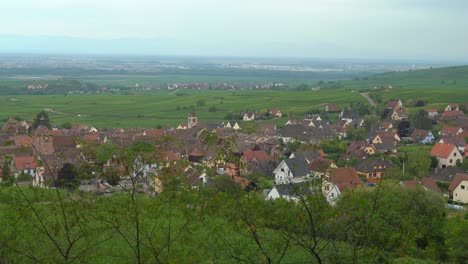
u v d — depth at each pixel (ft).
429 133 565.53
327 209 79.77
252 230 79.25
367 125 631.15
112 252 96.89
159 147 83.30
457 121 655.35
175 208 82.38
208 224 81.87
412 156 398.62
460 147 492.13
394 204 92.27
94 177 80.38
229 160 87.04
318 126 610.65
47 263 80.28
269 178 294.05
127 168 79.77
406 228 83.61
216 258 85.81
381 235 80.79
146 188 83.10
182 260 80.18
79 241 90.53
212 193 81.97
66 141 350.84
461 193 333.01
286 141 519.19
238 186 82.99
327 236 81.20
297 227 79.92
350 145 475.72
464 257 140.87
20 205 79.61
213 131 87.61
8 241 79.41
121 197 81.00
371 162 371.97
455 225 155.43
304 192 81.10
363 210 80.38
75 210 79.25
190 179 86.69
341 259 79.66
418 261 114.93
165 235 84.43
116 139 450.30
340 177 280.10
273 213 79.82
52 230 84.43
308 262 108.58
